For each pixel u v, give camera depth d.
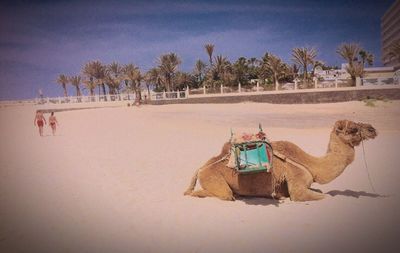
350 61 41.56
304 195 7.47
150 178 10.23
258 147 7.39
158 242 5.91
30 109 49.91
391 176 9.66
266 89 47.47
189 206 7.50
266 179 7.52
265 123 26.55
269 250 5.50
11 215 7.41
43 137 21.92
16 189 9.34
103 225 6.71
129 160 13.20
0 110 47.97
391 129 21.17
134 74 63.50
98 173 11.06
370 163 11.44
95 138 20.56
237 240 5.86
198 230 6.31
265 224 6.43
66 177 10.63
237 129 23.61
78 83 64.50
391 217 6.50
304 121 26.91
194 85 71.44
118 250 5.68
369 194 8.03
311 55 51.59
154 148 16.16
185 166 11.86
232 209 7.22
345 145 7.46
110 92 63.97
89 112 39.84
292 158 7.51
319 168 7.50
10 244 6.07
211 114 33.84
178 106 43.44
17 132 25.28
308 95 41.34
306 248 5.50
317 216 6.67
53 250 5.80
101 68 60.88
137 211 7.37
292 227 6.25
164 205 7.65
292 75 59.91
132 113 37.19
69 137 21.45
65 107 52.06
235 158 7.41
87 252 5.69
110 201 8.12
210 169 7.92
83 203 8.06
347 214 6.71
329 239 5.74
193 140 18.84
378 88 38.12
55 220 7.06
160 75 68.38
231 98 47.19
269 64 59.97
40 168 12.09
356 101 37.12
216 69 67.12
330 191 8.37
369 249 5.37
